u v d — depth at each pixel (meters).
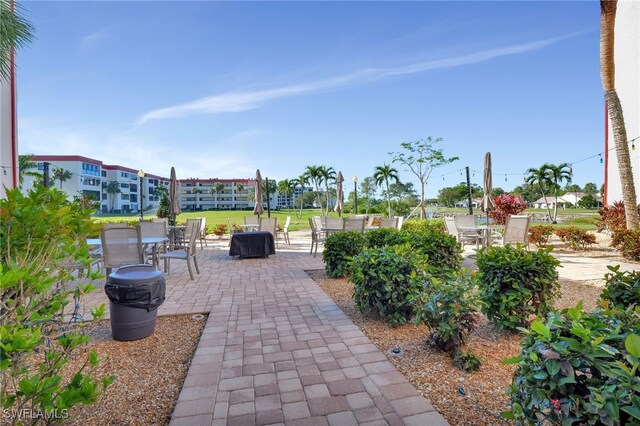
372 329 3.29
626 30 12.33
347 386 2.23
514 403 1.38
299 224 25.20
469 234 8.89
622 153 8.35
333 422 1.85
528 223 6.93
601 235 11.70
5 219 1.81
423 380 2.30
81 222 2.28
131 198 75.56
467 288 2.60
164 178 84.31
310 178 35.88
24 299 1.64
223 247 10.73
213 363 2.57
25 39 6.16
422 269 3.37
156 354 2.81
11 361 1.26
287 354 2.74
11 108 10.60
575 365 1.11
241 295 4.62
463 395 2.11
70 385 1.33
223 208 81.19
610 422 1.02
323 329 3.30
